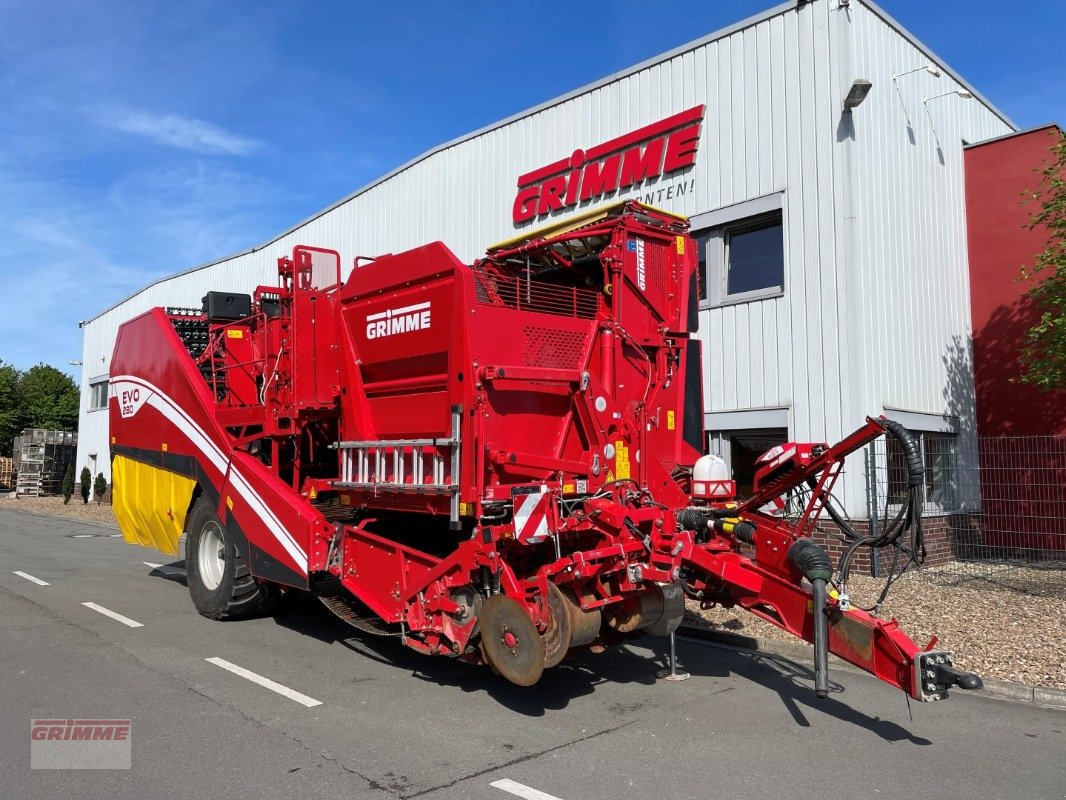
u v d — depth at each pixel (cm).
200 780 413
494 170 1566
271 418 738
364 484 624
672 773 426
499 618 511
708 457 610
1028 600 838
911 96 1195
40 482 3606
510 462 535
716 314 1177
